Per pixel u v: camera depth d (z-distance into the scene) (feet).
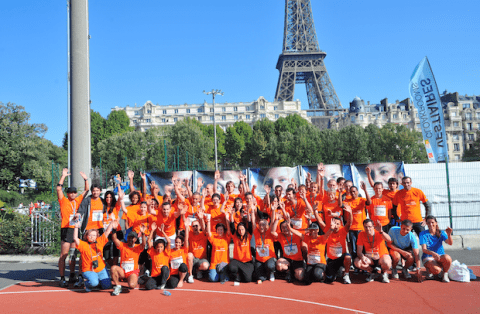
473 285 27.68
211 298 25.55
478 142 262.88
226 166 342.03
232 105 481.05
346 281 28.68
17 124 177.37
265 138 304.50
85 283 27.66
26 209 52.70
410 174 45.44
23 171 169.17
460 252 39.04
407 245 29.78
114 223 29.17
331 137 256.52
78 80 39.45
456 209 43.21
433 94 55.26
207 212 33.60
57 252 40.98
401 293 26.02
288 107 476.13
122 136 253.24
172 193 48.91
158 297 26.05
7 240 41.88
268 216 33.45
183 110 484.33
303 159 257.55
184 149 227.40
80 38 39.73
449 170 44.09
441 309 22.62
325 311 22.48
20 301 25.49
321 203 34.14
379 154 246.68
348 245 33.06
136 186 144.15
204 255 31.55
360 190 47.96
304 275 28.94
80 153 39.04
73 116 39.29
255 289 27.66
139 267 30.40
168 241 29.30
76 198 31.35
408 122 394.32
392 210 33.32
